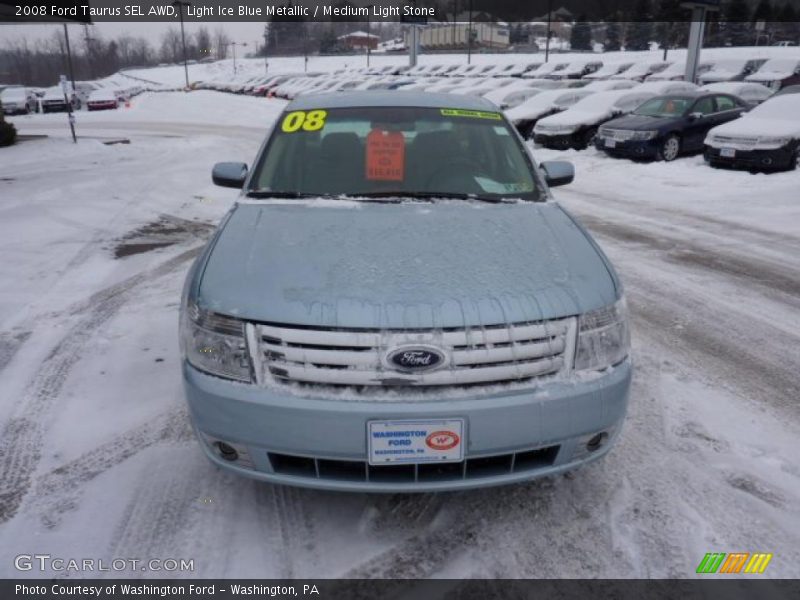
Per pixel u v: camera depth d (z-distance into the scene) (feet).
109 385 10.61
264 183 9.83
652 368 11.46
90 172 35.06
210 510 7.54
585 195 30.83
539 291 6.64
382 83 105.29
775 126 33.32
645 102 43.42
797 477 8.23
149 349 12.06
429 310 6.25
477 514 7.52
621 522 7.38
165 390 10.41
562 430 6.46
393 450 6.19
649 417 9.68
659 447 8.87
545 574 6.63
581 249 7.81
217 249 7.66
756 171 33.76
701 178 33.40
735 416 9.74
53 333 12.81
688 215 25.58
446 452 6.23
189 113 104.32
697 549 6.96
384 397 6.14
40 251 18.79
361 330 6.15
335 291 6.49
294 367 6.22
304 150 10.36
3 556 6.76
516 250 7.52
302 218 8.45
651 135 38.22
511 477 6.56
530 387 6.36
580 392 6.47
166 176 34.40
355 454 6.20
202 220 23.97
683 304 15.01
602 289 6.99
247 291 6.61
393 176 9.84
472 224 8.30
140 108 116.98
